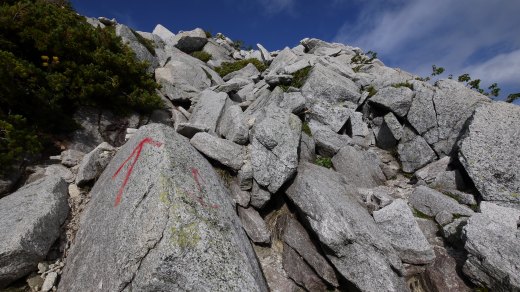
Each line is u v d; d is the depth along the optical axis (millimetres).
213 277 5672
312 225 8719
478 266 7871
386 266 7965
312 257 8891
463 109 13094
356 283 8062
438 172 12125
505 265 7422
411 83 15203
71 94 11305
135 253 5742
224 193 8766
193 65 18875
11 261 6375
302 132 12570
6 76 9453
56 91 10805
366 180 12031
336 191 9812
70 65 11422
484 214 8680
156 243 5797
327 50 24781
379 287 7820
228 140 10680
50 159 10148
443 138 13297
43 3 13102
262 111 12188
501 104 11844
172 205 6168
